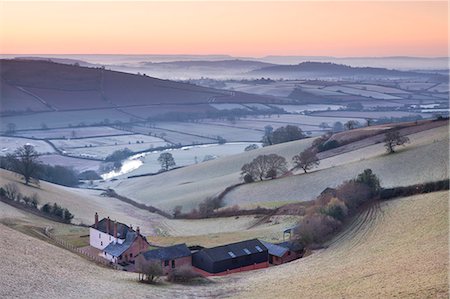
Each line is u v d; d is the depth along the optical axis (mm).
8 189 132750
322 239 88312
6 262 68938
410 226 81875
